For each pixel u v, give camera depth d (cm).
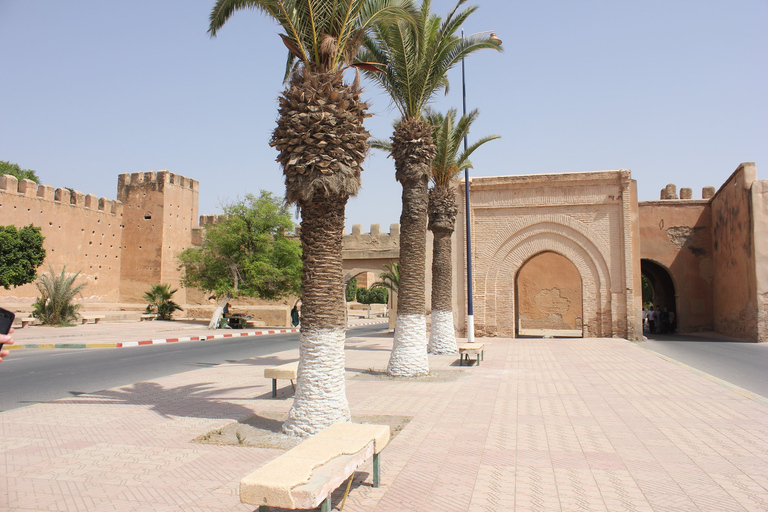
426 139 1177
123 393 927
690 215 2517
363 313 5138
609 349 1698
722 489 460
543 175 2164
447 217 1535
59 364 1355
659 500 436
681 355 1543
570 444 603
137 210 4062
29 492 453
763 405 816
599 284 2119
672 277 2525
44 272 3375
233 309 3506
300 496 343
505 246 2216
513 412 770
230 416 745
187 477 492
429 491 459
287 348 1827
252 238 2788
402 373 1117
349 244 2986
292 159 670
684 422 706
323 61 726
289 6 709
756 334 1981
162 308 3466
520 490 460
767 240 1978
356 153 706
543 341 2003
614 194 2125
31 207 3319
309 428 645
